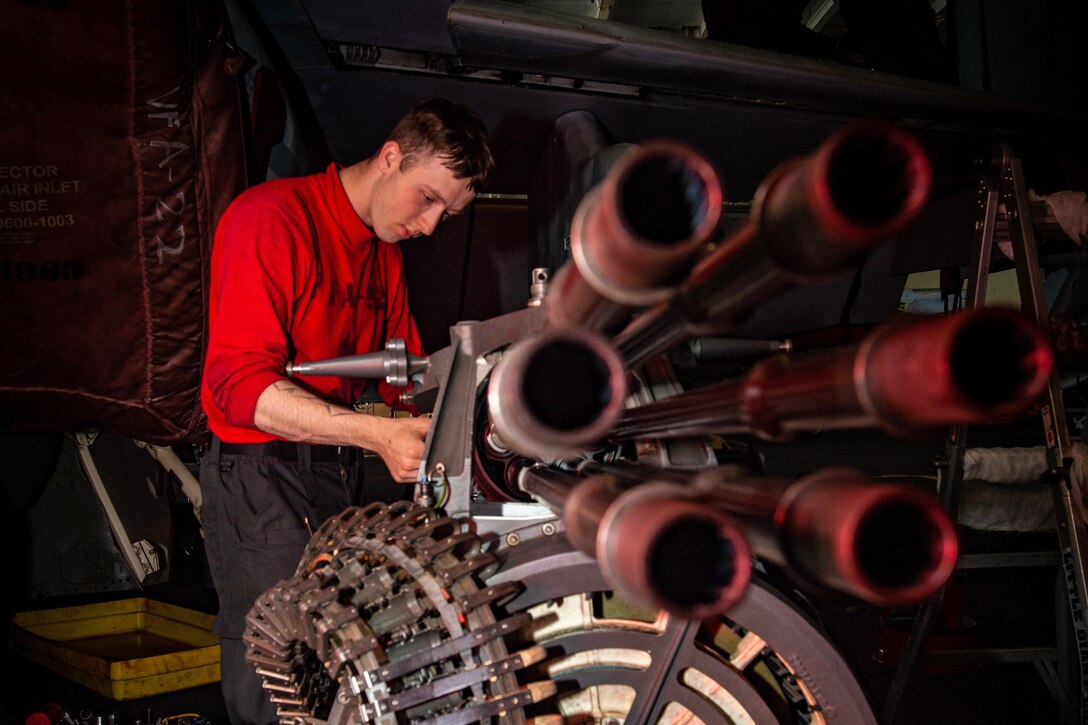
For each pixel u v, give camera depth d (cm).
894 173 46
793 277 51
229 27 195
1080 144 266
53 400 198
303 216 175
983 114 249
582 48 206
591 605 100
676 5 802
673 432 82
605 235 51
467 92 235
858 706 98
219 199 197
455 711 88
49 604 370
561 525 106
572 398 57
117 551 375
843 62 306
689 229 50
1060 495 181
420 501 109
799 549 58
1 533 338
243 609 174
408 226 185
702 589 53
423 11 207
